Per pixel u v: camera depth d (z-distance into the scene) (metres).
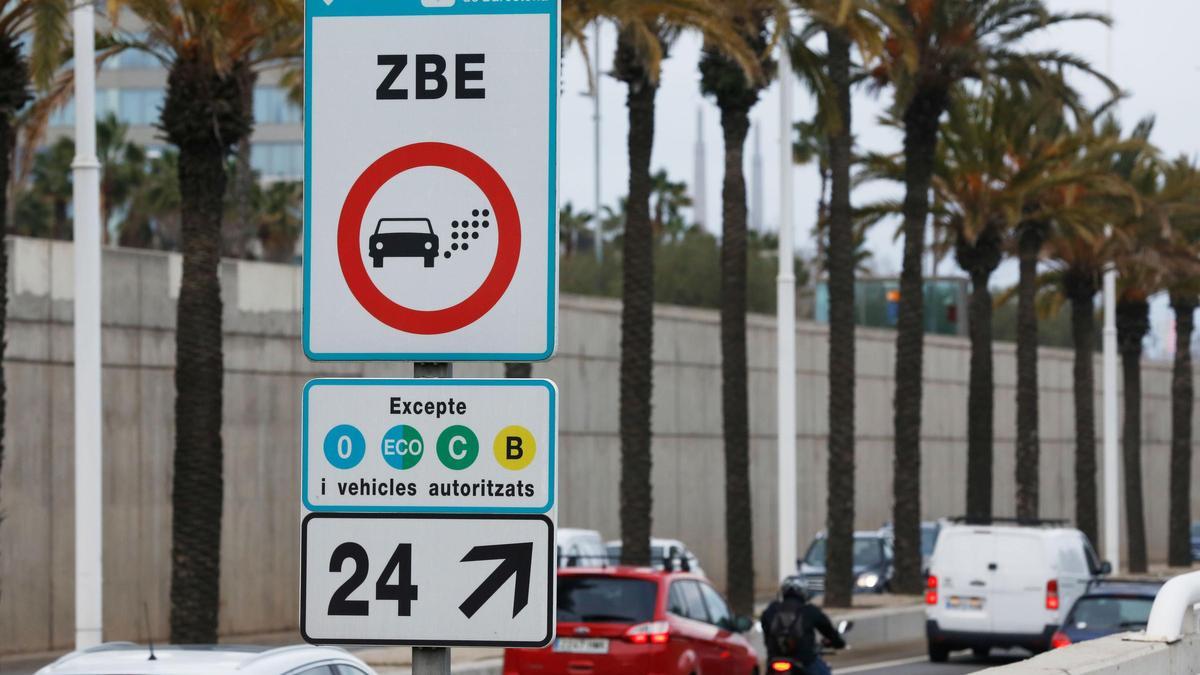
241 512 84.56
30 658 71.75
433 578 12.45
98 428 56.50
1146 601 57.22
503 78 12.51
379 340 12.53
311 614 12.51
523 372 67.31
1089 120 107.69
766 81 83.19
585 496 109.50
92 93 57.00
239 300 84.69
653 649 46.88
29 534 73.50
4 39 52.25
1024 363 117.94
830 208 96.12
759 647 70.19
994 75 97.81
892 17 79.56
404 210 12.55
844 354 95.12
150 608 79.50
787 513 89.25
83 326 56.41
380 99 12.59
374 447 12.53
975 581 76.38
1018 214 105.44
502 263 12.45
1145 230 130.00
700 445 121.31
